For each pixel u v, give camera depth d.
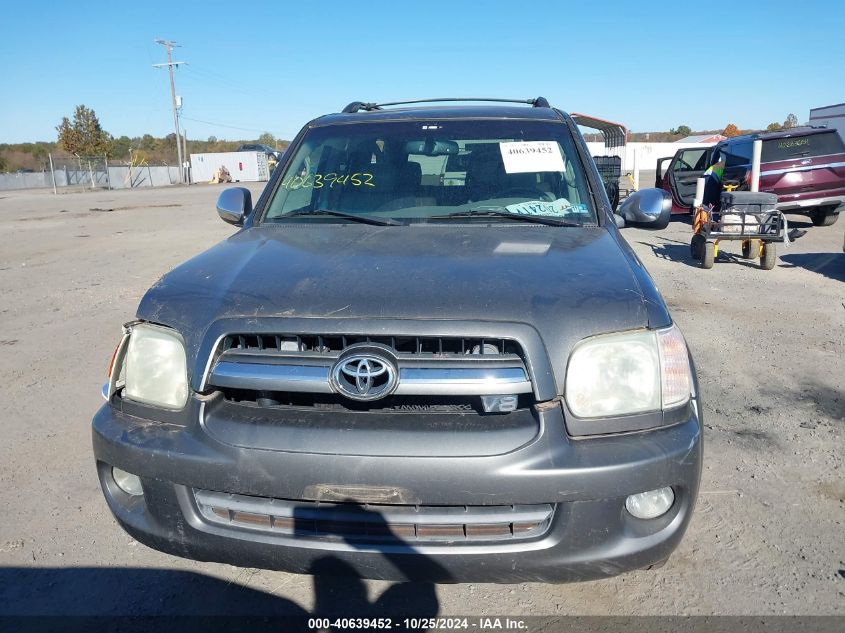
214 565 2.93
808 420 4.30
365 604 2.66
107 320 7.18
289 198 3.54
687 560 2.90
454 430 2.12
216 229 15.77
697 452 2.23
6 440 4.21
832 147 12.37
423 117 3.84
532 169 3.47
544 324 2.18
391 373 2.12
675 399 2.26
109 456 2.36
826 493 3.42
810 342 5.96
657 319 2.29
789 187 12.23
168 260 11.08
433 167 3.52
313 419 2.19
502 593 2.72
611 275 2.44
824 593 2.67
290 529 2.21
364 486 2.09
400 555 2.13
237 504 2.21
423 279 2.37
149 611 2.65
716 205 13.27
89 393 5.02
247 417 2.23
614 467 2.09
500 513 2.12
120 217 19.62
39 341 6.42
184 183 53.22
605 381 2.18
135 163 57.69
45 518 3.32
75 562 2.96
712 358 5.56
